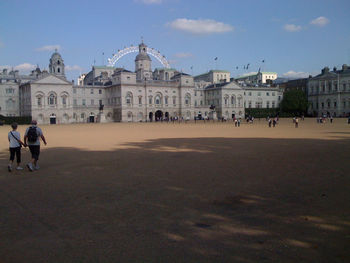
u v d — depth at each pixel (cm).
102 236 945
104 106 14712
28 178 1762
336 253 818
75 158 2464
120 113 14475
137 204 1247
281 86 19488
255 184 1523
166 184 1553
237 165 2036
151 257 809
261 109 17050
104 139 4184
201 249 850
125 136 4681
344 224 1007
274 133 4916
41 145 3519
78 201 1300
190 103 15988
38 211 1182
